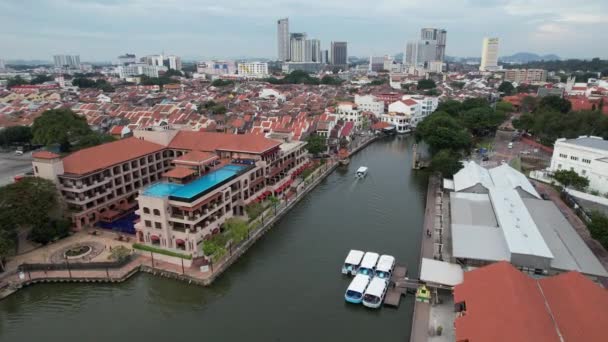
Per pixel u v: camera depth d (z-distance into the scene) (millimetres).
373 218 94875
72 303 63281
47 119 140125
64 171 82375
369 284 63125
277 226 90688
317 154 146250
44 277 67000
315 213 98312
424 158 151750
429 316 55375
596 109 171125
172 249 73875
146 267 70438
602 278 60375
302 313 60156
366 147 175875
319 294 64688
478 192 94188
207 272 68750
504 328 42094
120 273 68062
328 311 60406
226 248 74500
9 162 137000
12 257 71750
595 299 47844
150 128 116750
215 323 58344
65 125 140625
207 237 76625
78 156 87812
